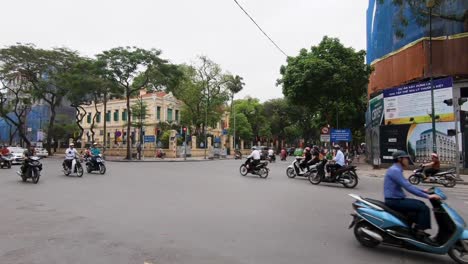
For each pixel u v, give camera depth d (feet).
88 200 32.99
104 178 54.49
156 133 157.79
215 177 57.82
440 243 17.17
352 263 16.29
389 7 89.71
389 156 81.41
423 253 18.06
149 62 116.67
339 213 27.73
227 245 18.76
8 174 61.36
